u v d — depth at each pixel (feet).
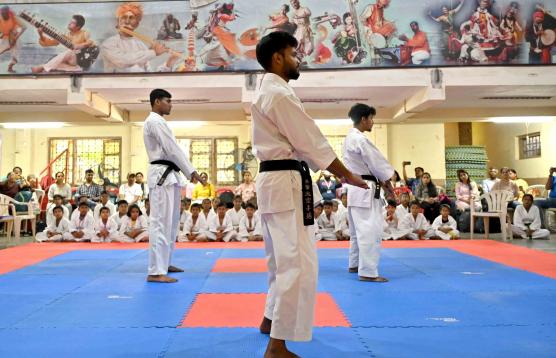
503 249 23.80
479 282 14.51
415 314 10.51
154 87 31.19
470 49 30.53
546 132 44.73
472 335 8.92
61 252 23.20
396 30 30.76
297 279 7.47
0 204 33.37
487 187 39.70
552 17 30.42
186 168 14.99
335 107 38.17
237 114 38.99
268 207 7.77
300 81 30.86
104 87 31.17
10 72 31.22
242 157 47.65
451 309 10.98
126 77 31.24
